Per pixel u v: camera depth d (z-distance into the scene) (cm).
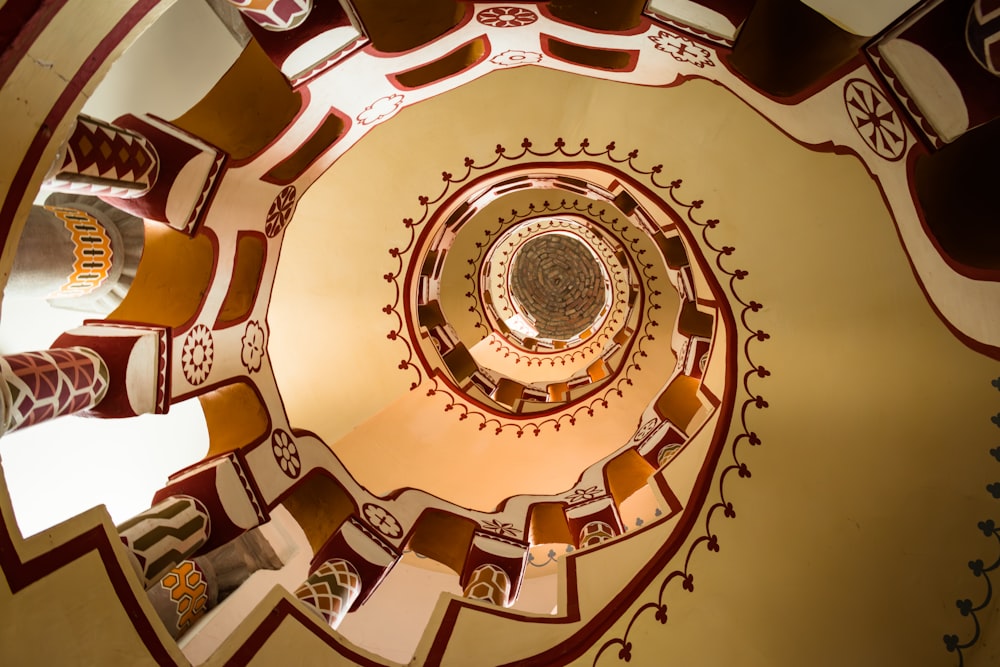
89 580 315
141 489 580
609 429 895
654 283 988
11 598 272
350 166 738
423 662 473
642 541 547
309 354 738
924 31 266
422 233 817
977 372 405
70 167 341
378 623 713
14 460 538
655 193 684
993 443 408
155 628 340
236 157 452
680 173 655
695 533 528
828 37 311
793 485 508
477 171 796
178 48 382
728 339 588
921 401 441
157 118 399
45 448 553
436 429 830
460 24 424
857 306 474
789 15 314
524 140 769
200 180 433
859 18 283
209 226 473
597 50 457
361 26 385
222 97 410
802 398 523
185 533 458
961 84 269
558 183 872
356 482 680
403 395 818
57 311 476
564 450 873
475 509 736
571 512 728
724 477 543
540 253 1279
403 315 826
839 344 494
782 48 341
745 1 321
